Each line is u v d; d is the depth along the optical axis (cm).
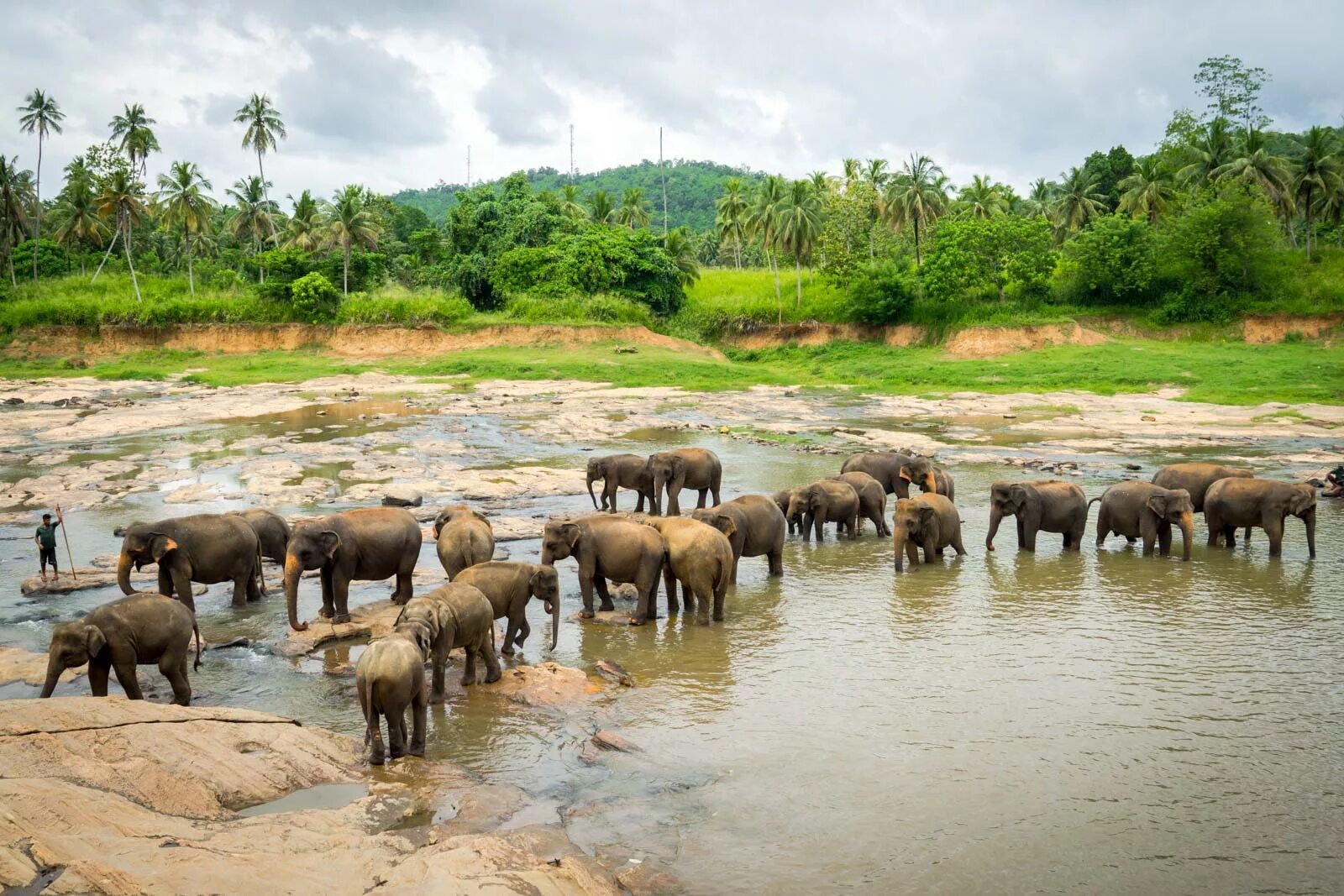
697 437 3753
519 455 3278
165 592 1475
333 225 7700
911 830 876
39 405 4878
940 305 7238
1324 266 7044
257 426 4091
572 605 1591
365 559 1481
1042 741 1058
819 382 6122
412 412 4600
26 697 1159
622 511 2364
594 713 1140
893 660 1320
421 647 1059
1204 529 2205
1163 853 836
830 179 8788
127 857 712
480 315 7500
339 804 898
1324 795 934
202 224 7700
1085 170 9494
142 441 3656
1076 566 1842
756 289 8975
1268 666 1280
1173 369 5466
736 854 834
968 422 4291
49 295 7750
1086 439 3672
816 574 1797
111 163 9294
